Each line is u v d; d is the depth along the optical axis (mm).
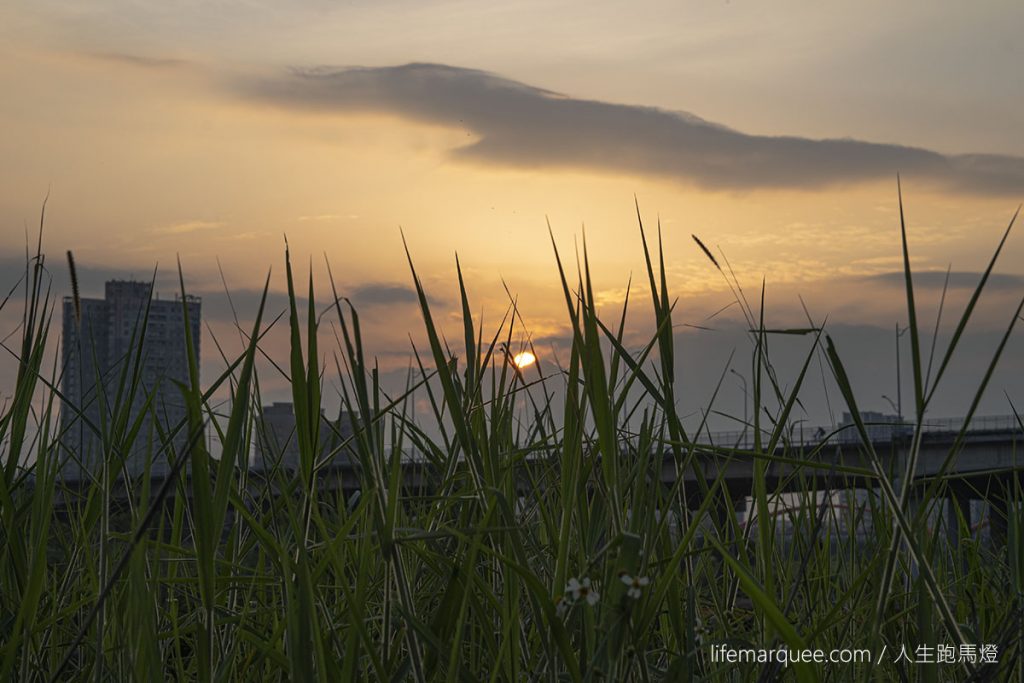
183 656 2895
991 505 3135
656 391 2275
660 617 2568
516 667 2195
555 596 2062
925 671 2373
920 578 2414
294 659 1805
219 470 1830
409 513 3029
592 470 2311
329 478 2775
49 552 3086
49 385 2314
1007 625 2584
